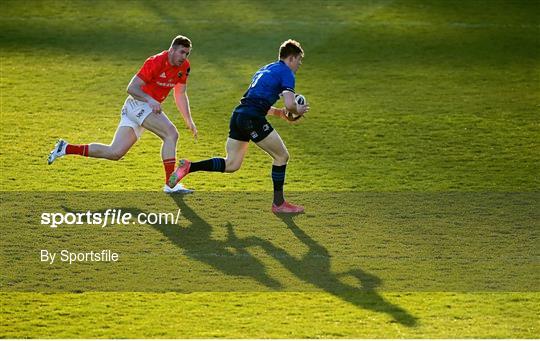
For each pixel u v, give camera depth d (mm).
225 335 30141
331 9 76562
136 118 41500
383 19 74250
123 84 60344
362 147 50000
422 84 60969
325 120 54344
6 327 30609
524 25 73062
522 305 32562
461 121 54219
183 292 33500
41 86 59594
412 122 54000
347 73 63062
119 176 45438
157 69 40688
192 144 50094
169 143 42094
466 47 68438
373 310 32094
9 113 54656
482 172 46469
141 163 47375
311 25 72750
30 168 46250
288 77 38781
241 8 76500
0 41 67938
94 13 74375
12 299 32781
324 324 30984
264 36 70125
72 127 52594
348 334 30234
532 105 57156
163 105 56719
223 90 59500
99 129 52344
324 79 61844
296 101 38625
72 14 74000
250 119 38906
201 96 58344
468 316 31656
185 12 75250
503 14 75500
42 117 54125
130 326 30781
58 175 45406
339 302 32719
